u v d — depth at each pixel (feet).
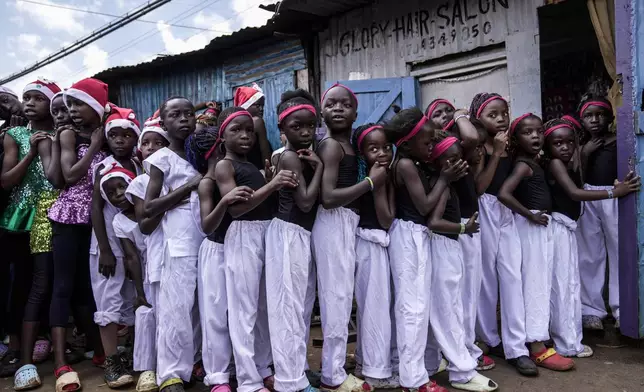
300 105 8.79
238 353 8.87
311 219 9.15
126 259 10.33
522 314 10.59
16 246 11.47
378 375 9.34
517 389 9.47
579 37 22.43
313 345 12.51
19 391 10.23
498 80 16.90
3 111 13.05
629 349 11.50
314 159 8.77
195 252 9.57
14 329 11.44
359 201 9.56
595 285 12.65
